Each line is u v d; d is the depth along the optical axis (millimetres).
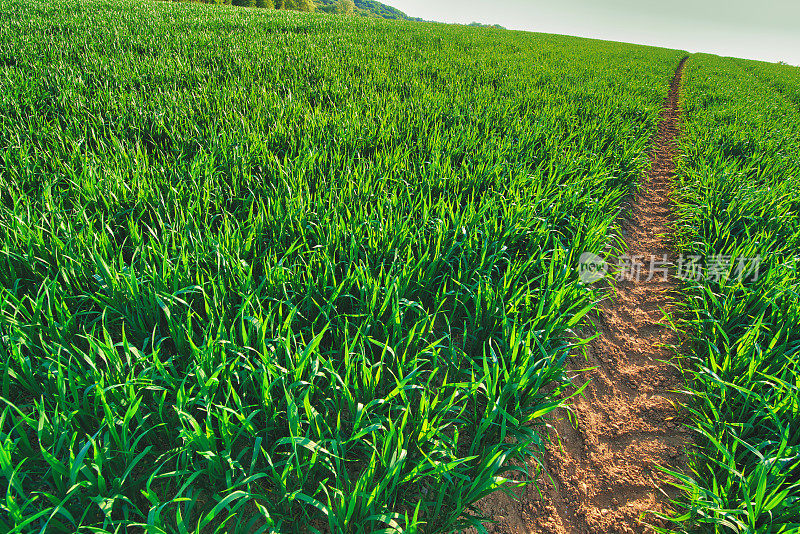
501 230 3055
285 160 3838
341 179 3680
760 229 3564
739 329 2619
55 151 3650
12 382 1755
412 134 5039
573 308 2596
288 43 10703
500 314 2383
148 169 3492
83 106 4738
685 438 2143
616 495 1890
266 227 2910
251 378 1819
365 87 6910
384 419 1757
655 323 2963
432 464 1557
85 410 1623
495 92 7547
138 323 2105
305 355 1763
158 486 1698
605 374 2533
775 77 17703
